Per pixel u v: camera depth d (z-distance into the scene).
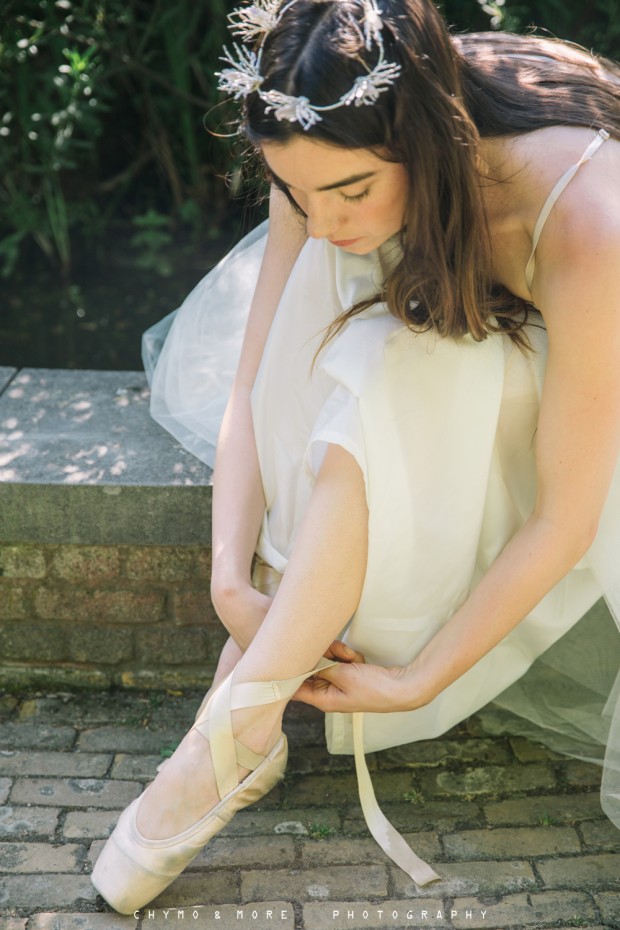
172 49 3.76
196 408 2.05
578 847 1.64
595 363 1.34
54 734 1.89
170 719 1.95
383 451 1.43
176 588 1.95
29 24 3.48
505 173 1.38
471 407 1.45
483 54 1.46
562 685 1.88
